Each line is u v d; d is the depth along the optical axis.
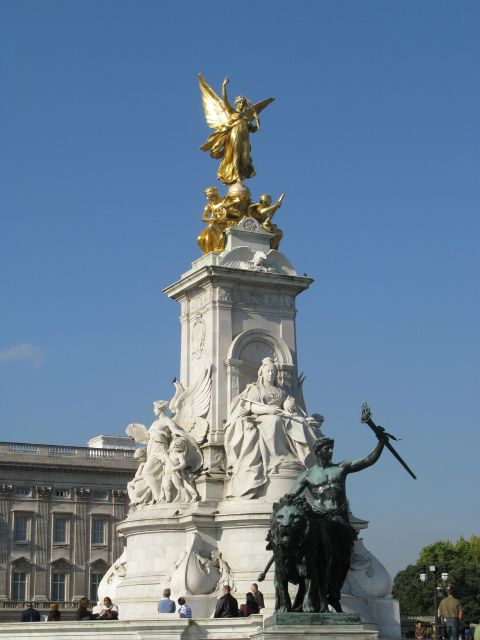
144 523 35.31
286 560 16.27
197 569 33.41
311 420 36.81
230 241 39.41
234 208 40.12
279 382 38.31
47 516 94.19
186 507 35.16
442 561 107.50
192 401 37.72
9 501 93.06
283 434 35.59
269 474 34.78
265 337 38.53
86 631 27.44
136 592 34.66
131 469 97.75
